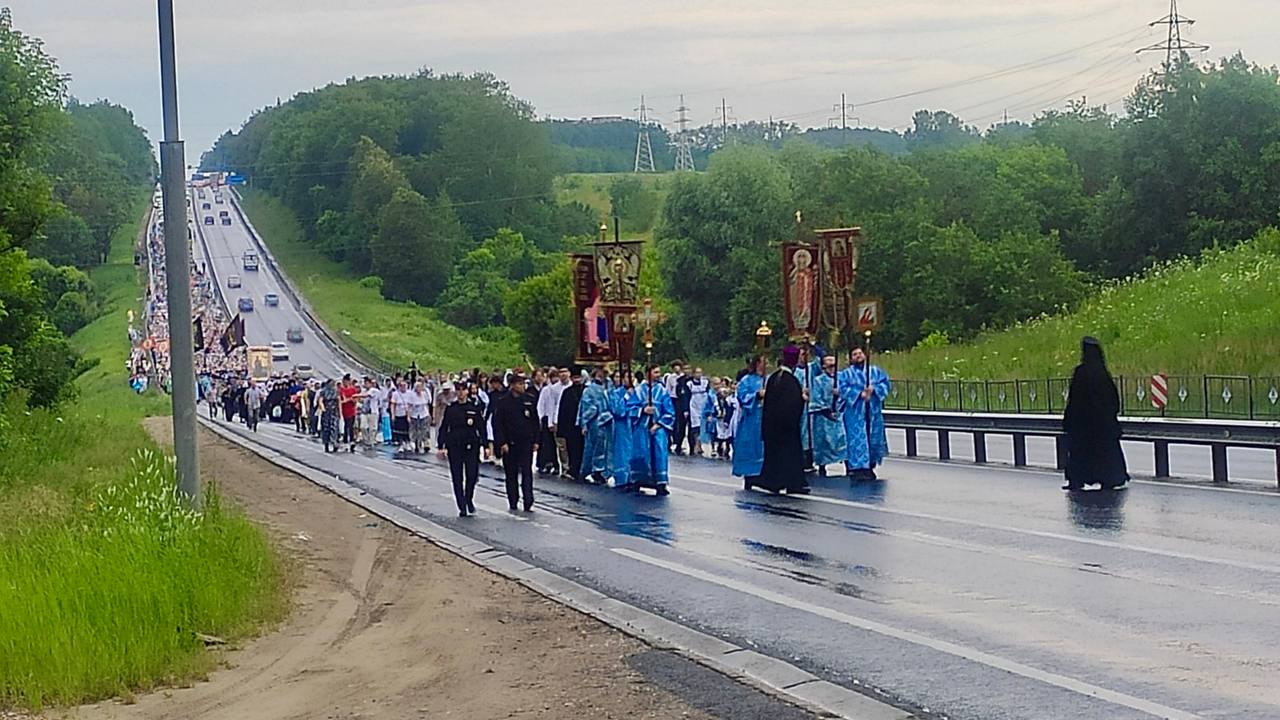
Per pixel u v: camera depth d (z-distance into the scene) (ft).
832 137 470.80
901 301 223.51
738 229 249.75
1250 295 162.61
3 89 108.47
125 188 526.98
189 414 54.90
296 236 520.01
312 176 512.22
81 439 118.11
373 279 440.45
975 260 216.74
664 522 68.03
